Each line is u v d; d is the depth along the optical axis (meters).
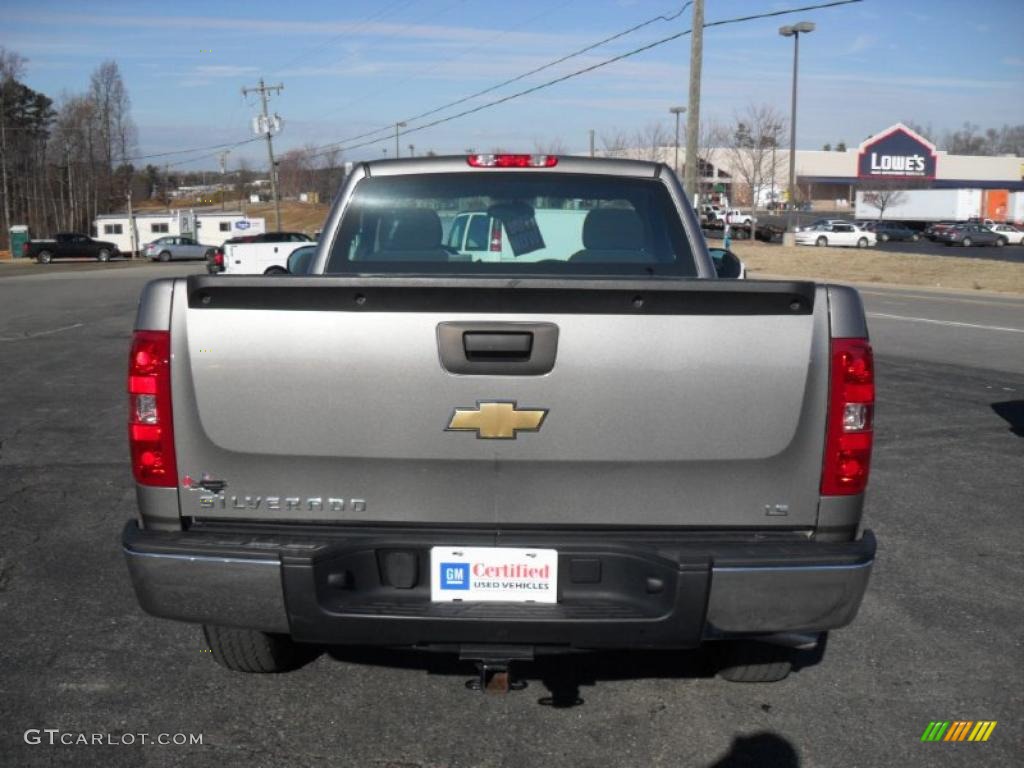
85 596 4.72
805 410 2.97
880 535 5.79
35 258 59.66
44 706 3.61
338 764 3.25
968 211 70.75
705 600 2.88
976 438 8.43
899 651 4.20
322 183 107.12
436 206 4.36
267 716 3.56
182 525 3.08
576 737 3.44
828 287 2.99
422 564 3.00
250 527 3.07
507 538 2.97
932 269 36.22
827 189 113.12
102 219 70.44
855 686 3.86
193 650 4.12
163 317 3.01
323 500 3.04
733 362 2.95
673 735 3.46
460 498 3.02
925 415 9.44
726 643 3.71
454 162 4.38
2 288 29.52
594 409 2.95
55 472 7.07
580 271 4.32
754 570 2.87
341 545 2.95
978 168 107.69
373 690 3.77
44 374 11.77
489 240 4.38
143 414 3.04
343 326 2.95
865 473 3.01
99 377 11.54
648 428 2.96
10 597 4.70
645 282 2.88
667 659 4.08
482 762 3.27
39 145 95.25
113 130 98.25
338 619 2.93
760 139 68.00
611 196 4.39
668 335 2.93
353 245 4.33
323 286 2.91
